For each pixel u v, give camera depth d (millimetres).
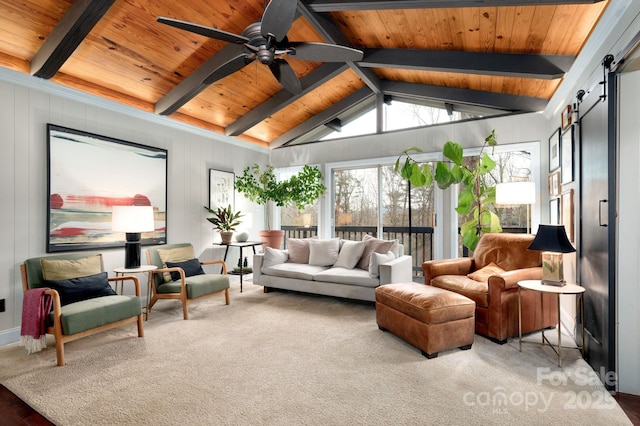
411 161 5227
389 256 4211
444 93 4848
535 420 1894
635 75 2188
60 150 3576
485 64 3570
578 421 1887
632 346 2186
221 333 3283
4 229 3180
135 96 4270
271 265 4891
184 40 3594
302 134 6152
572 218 3209
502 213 4906
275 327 3453
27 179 3334
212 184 5406
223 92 4695
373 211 5695
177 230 4863
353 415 1942
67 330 2645
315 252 4887
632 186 2191
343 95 5582
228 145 5738
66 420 1924
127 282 4203
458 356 2746
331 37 3531
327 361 2656
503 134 4633
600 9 2516
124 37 3385
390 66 4043
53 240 3500
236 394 2178
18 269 3262
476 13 2969
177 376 2424
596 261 2479
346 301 4453
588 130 2695
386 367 2547
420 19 3281
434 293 2930
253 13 3451
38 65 3219
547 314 3311
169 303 4375
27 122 3342
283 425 1859
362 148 5656
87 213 3795
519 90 4316
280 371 2490
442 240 5070
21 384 2332
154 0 3059
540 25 2908
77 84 3725
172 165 4812
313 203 6203
